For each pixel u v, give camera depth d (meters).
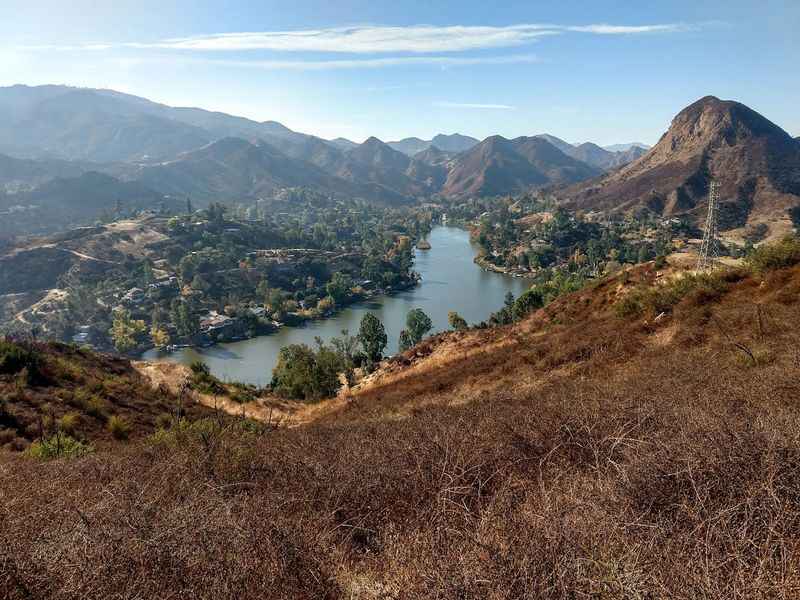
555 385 11.88
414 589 2.95
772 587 2.39
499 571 2.82
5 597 3.09
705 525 3.07
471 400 13.13
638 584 2.53
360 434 7.87
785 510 2.95
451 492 4.41
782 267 15.68
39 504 4.83
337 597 3.36
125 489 5.05
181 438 8.15
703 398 6.13
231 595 3.05
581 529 3.18
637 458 4.13
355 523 4.52
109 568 3.28
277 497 4.73
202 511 4.21
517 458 5.23
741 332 11.48
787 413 4.75
